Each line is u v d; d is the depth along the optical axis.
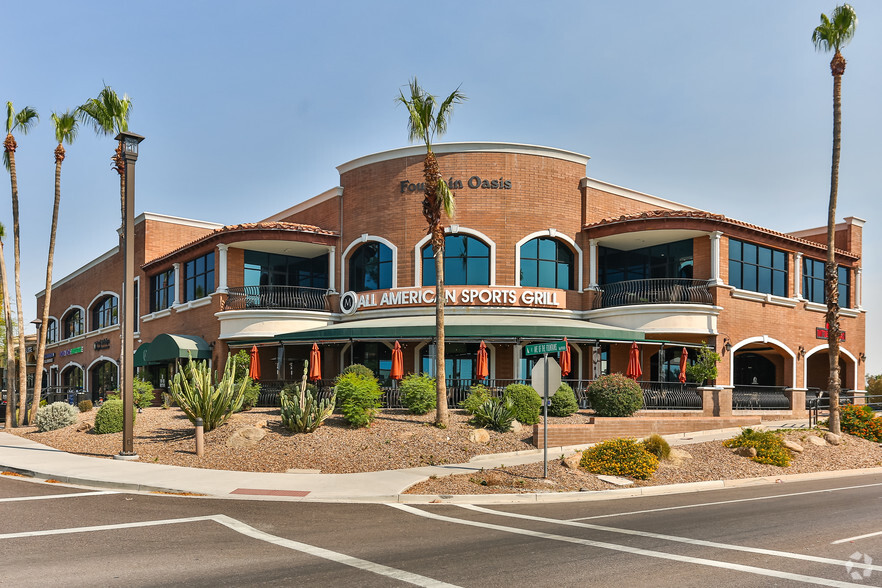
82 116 26.66
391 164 28.36
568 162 28.59
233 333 28.64
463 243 27.56
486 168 27.48
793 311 30.22
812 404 30.48
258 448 17.58
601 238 28.38
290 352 30.86
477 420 20.27
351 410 19.12
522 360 27.02
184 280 34.38
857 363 34.22
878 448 22.12
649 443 17.41
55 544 8.80
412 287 27.19
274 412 22.91
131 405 17.20
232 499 12.54
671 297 26.23
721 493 14.58
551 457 17.80
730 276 27.66
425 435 18.67
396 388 23.17
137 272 39.12
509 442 18.98
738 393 27.12
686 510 12.06
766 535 9.73
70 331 52.50
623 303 27.67
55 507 11.48
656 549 8.75
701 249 27.33
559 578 7.32
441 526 10.30
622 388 22.17
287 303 29.77
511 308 26.81
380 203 28.48
